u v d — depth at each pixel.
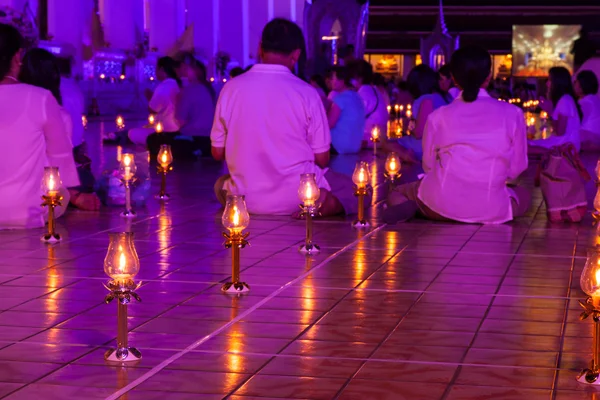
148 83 36.94
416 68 16.42
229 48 44.72
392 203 8.91
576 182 8.64
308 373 4.23
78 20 32.59
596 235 7.87
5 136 7.97
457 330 4.94
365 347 4.63
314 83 21.27
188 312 5.32
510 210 8.61
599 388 4.03
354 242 7.56
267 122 8.83
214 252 7.11
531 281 6.12
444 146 8.55
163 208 9.57
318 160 9.05
